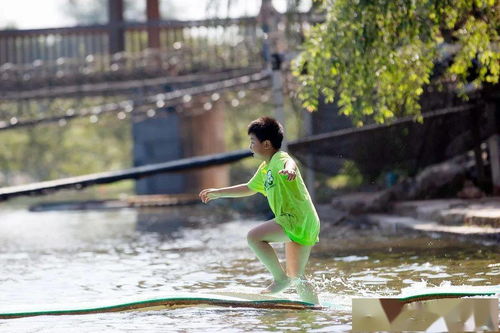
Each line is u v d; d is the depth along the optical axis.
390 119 37.47
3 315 17.56
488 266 23.38
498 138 38.91
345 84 29.22
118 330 16.12
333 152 38.62
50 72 65.00
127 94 66.75
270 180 19.06
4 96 61.19
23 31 67.81
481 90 37.56
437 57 31.25
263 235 18.70
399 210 39.50
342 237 33.94
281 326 16.12
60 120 52.06
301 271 19.03
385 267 24.44
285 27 43.78
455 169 41.97
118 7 69.62
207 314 17.47
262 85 53.28
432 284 20.91
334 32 28.27
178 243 35.75
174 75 63.81
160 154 73.50
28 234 44.50
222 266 26.70
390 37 28.06
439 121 38.00
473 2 28.30
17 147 108.75
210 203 64.81
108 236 41.19
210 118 76.19
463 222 31.84
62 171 114.81
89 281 24.20
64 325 16.70
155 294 18.78
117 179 40.78
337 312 17.47
